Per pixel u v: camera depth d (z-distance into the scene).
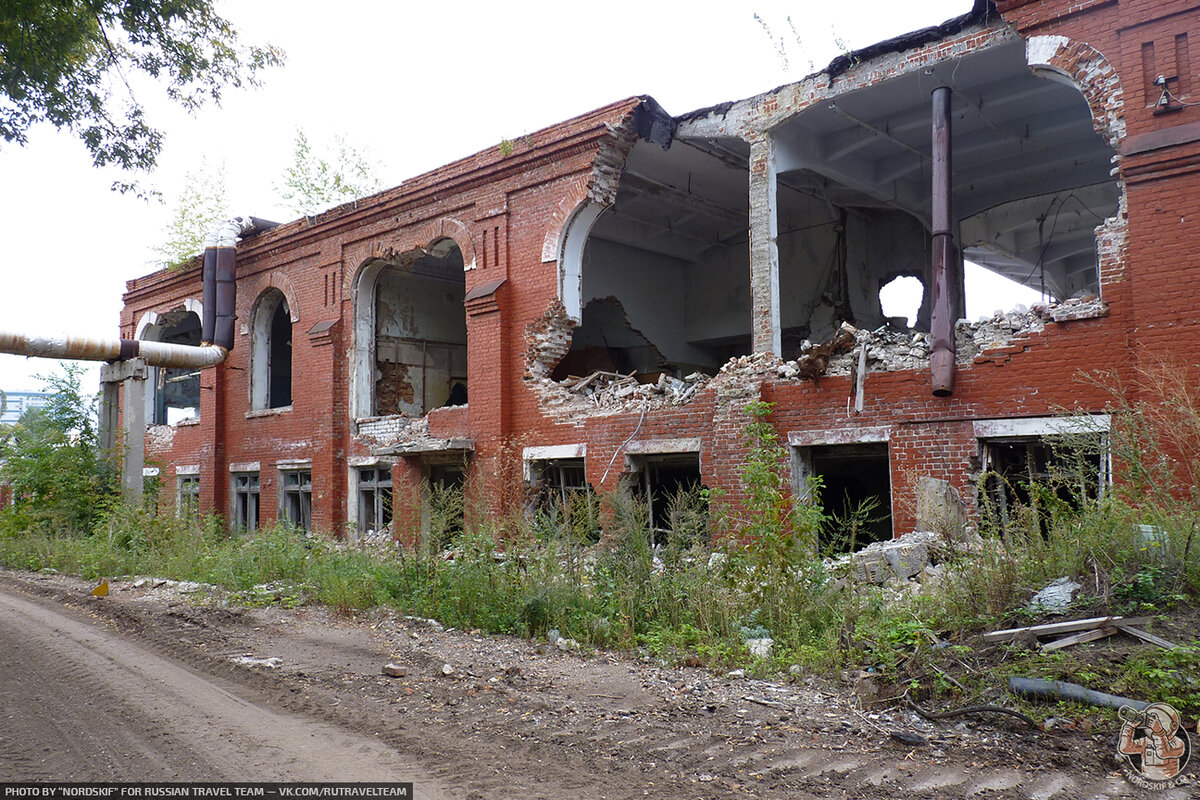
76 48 12.10
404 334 22.42
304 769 5.18
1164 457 8.69
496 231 17.61
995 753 5.31
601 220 22.39
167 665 8.17
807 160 15.98
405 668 7.81
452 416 18.11
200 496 24.66
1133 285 10.46
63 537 19.23
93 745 5.66
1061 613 6.84
